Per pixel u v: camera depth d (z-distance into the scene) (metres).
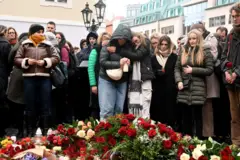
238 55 5.65
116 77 6.30
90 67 6.82
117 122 4.07
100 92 6.41
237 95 5.75
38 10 17.25
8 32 7.53
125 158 3.61
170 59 6.77
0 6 16.66
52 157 3.48
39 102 6.50
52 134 4.27
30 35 6.54
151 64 6.73
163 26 43.22
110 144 3.83
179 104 6.77
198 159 3.35
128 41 6.45
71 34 17.80
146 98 6.54
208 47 6.24
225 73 5.71
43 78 6.44
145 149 3.56
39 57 6.43
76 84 7.70
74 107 7.80
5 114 7.00
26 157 3.28
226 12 32.97
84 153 3.87
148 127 3.84
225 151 3.38
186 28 39.91
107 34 6.82
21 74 6.77
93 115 7.14
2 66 6.55
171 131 3.83
